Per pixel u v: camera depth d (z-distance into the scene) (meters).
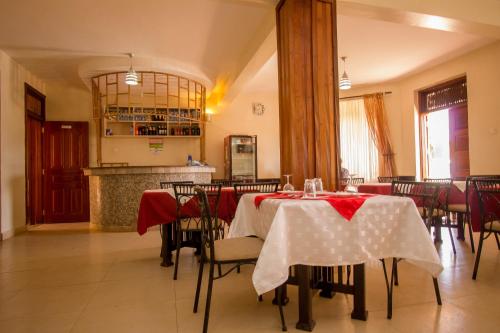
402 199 2.06
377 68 6.63
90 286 2.82
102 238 5.12
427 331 1.90
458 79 6.32
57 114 7.41
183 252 4.10
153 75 6.44
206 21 4.55
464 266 3.17
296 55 3.42
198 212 3.24
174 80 6.89
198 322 2.09
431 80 6.71
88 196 7.39
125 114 6.65
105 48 5.43
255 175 8.19
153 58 5.94
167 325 2.05
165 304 2.39
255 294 2.55
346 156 7.98
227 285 2.78
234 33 4.92
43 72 6.49
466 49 5.75
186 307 2.33
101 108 6.74
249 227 2.56
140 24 4.62
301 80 3.42
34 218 6.94
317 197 2.16
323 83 3.46
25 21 4.47
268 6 3.82
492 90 5.55
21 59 5.79
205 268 3.35
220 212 3.46
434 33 5.07
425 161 7.17
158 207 3.43
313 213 1.88
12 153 5.70
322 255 1.88
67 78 6.89
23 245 4.71
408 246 2.03
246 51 5.46
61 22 4.52
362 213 1.93
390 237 2.04
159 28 4.75
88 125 7.49
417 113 7.22
